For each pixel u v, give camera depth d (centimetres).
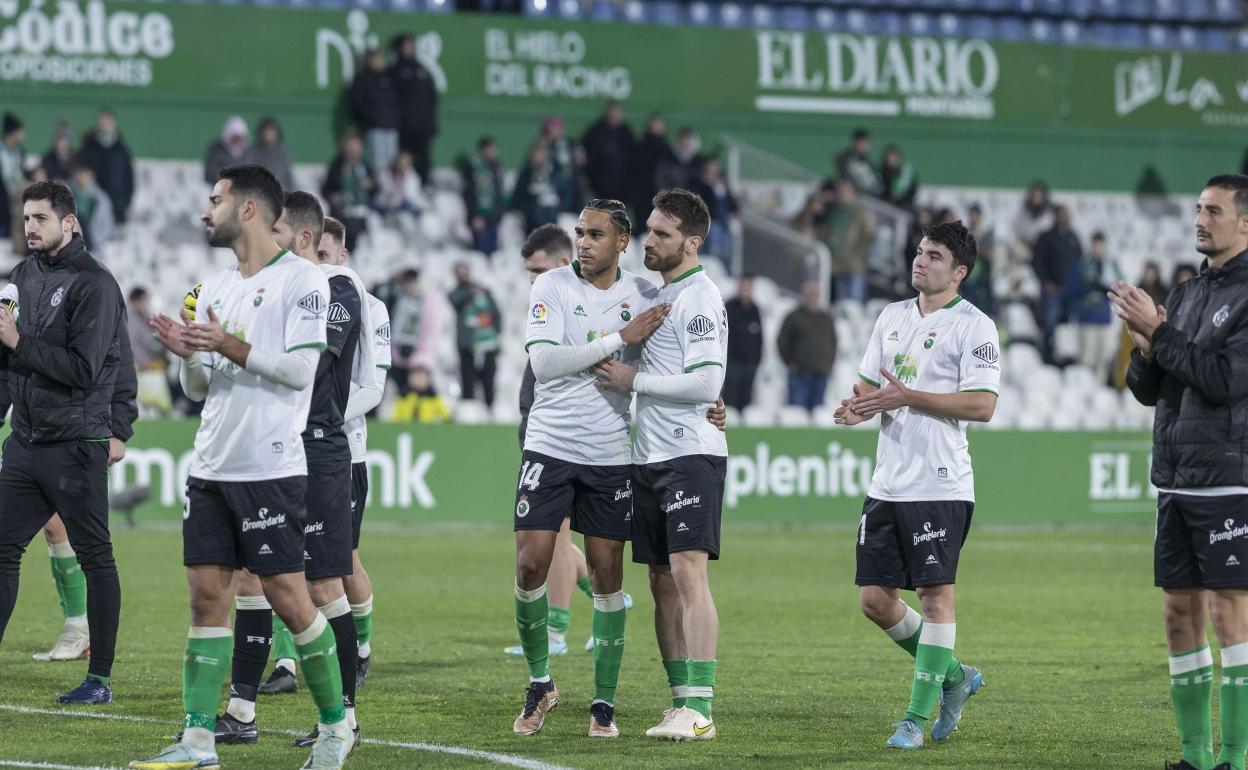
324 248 2411
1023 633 3512
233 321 1850
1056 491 7088
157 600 3838
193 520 1841
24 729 2120
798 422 7106
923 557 2147
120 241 6912
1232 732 1881
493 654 3048
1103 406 7775
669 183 7238
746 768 1925
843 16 8044
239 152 6662
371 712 2361
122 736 2066
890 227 7650
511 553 5334
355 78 6988
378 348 2489
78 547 2362
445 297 7188
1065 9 8288
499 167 7238
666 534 2186
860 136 7600
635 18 7744
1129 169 8144
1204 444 1848
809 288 7100
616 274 2239
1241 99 8188
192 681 1845
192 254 7019
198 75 6894
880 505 2194
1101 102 8012
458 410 6794
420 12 7219
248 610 2053
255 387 1825
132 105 6944
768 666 2934
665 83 7512
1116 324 7788
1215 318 1866
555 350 2166
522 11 7569
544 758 1972
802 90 7662
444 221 7312
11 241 6612
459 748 2044
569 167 7219
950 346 2195
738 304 6925
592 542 2211
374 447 6269
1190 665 1933
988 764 1989
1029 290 7831
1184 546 1906
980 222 7700
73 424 2319
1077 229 8081
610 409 2209
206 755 1839
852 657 3064
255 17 6981
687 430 2152
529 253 2695
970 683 2203
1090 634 3500
